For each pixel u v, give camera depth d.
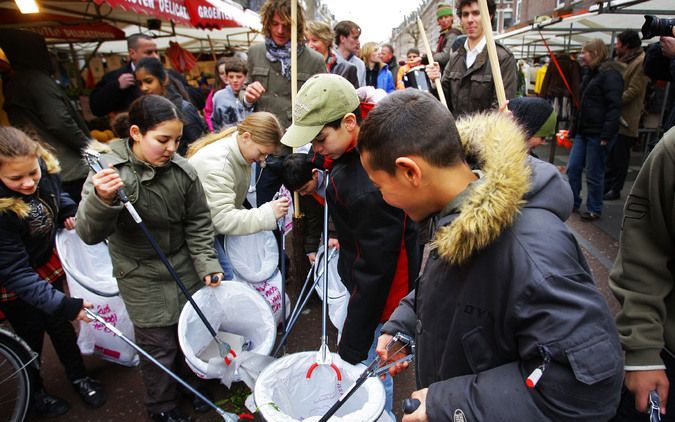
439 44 5.05
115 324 2.46
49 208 2.12
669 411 1.30
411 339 1.32
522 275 0.82
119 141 1.91
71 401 2.40
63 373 2.63
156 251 1.88
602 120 4.51
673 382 1.28
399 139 0.89
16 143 1.78
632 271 1.27
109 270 2.62
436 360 1.03
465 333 0.93
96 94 3.79
